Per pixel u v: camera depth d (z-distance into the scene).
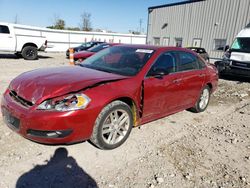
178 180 2.90
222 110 6.00
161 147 3.69
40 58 18.02
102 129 3.26
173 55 4.48
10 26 14.84
